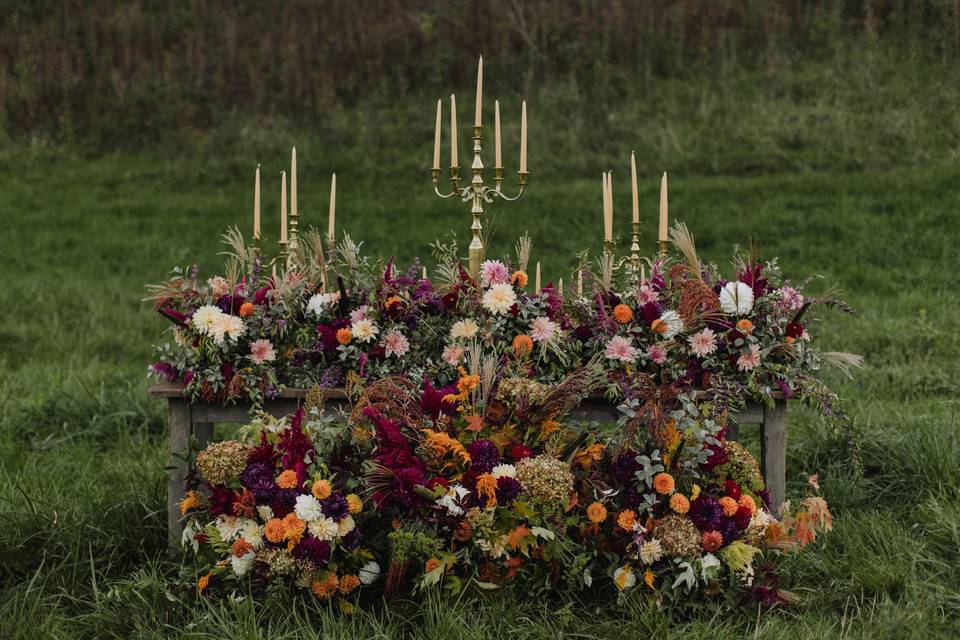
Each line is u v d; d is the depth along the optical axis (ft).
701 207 34.37
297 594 9.77
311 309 10.72
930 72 43.50
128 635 9.62
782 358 10.77
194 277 10.94
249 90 47.55
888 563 10.61
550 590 9.95
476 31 48.57
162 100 47.06
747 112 41.98
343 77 47.85
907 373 18.44
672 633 9.22
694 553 9.58
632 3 49.47
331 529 9.34
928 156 37.40
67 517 11.67
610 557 9.82
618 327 10.52
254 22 52.16
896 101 41.65
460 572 9.82
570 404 9.99
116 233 34.94
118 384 19.17
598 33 47.83
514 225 33.99
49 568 10.86
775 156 38.65
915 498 12.60
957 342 20.85
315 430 9.78
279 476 9.59
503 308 10.49
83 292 27.78
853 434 12.18
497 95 45.11
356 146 42.68
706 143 40.29
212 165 42.01
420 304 10.73
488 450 9.70
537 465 9.53
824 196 34.42
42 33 51.55
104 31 51.80
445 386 10.75
